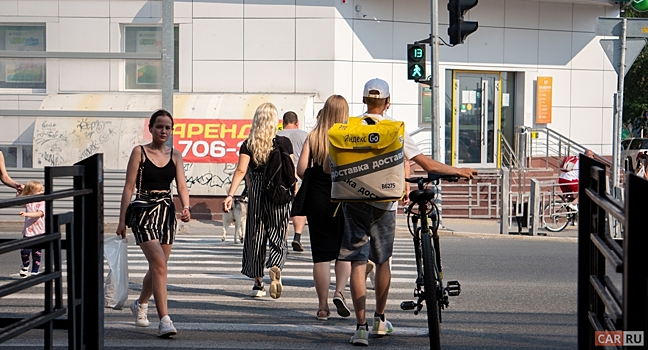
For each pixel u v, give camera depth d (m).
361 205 6.22
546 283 10.10
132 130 17.75
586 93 22.69
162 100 16.27
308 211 7.30
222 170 18.36
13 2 18.86
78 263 4.90
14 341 6.58
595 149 22.88
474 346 6.56
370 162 5.96
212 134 18.45
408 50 15.77
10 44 18.97
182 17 19.62
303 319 7.61
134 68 18.00
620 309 3.93
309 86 19.50
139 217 6.74
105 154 17.72
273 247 8.43
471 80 21.73
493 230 17.23
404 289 9.53
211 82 19.66
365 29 19.83
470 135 21.77
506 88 22.14
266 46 19.55
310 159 7.25
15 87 18.08
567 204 17.58
